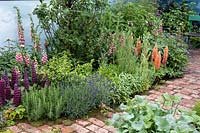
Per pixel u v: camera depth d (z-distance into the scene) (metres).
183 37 7.45
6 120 3.56
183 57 5.80
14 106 3.75
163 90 4.90
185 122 2.46
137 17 6.39
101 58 5.13
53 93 3.87
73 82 4.30
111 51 5.23
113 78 4.55
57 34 5.18
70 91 3.95
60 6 5.16
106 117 3.83
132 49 5.29
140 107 2.65
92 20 5.21
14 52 4.79
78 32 5.19
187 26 8.23
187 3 8.98
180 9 8.62
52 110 3.70
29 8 5.95
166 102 2.83
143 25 6.23
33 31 4.95
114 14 6.21
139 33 6.16
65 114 3.77
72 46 5.18
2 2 5.57
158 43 5.77
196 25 8.53
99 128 3.53
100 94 4.06
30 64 4.50
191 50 7.83
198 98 4.59
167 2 8.96
